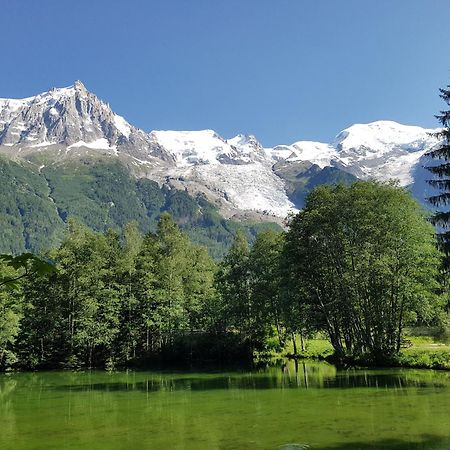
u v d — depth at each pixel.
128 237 87.00
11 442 25.20
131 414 32.16
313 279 56.84
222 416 29.80
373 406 30.00
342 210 52.84
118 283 78.62
